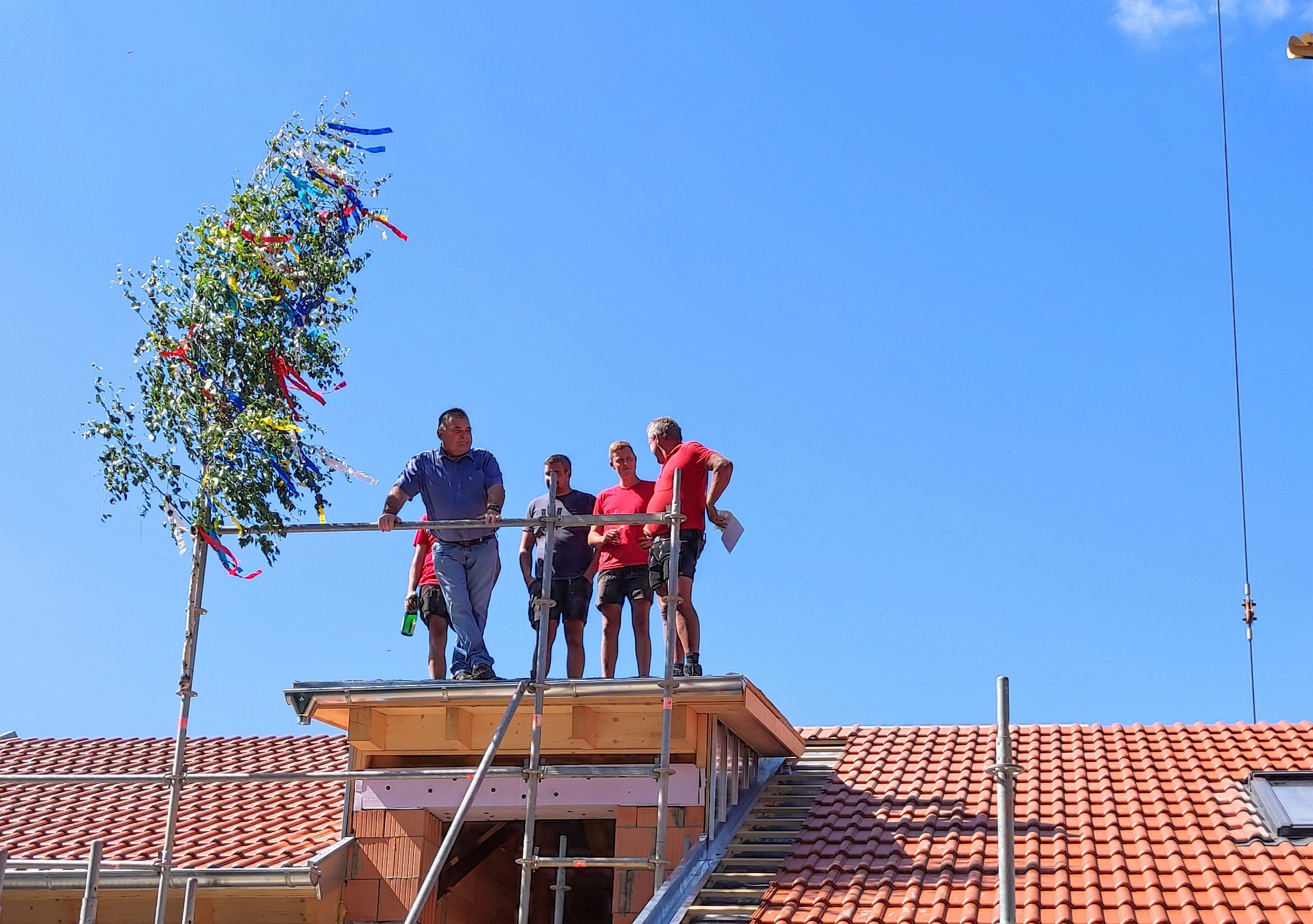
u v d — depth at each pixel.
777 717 12.30
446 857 9.62
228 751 15.06
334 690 11.54
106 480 9.50
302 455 9.66
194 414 9.52
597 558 12.41
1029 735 13.67
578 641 12.34
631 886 11.27
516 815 11.95
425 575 12.33
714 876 10.91
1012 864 7.54
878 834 11.23
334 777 9.81
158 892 10.51
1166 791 11.73
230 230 9.61
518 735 11.54
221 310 9.51
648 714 11.52
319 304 9.70
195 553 9.87
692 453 11.84
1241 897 9.61
